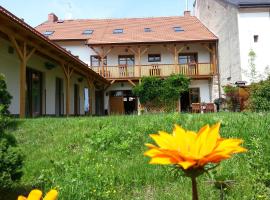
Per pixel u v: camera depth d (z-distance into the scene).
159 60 27.30
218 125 0.85
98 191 3.79
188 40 25.95
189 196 3.51
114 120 8.27
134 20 31.39
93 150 5.81
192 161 0.79
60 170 4.71
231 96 18.28
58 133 7.37
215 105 22.58
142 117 8.66
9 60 12.84
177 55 26.52
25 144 6.64
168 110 24.55
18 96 13.52
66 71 15.56
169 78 24.73
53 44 12.44
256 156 4.23
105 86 25.86
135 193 3.87
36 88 15.42
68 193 3.66
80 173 4.28
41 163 5.13
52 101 17.14
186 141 0.83
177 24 30.05
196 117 7.85
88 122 8.23
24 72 10.94
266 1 23.39
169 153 0.79
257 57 23.12
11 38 10.05
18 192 3.80
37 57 15.09
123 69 26.09
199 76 26.09
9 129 7.80
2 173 3.16
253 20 23.33
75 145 6.31
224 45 25.78
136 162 4.89
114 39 26.66
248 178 3.75
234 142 0.84
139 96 24.72
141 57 27.28
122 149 5.70
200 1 31.89
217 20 27.20
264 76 20.53
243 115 7.73
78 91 21.61
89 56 27.42
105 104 26.61
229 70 24.80
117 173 4.36
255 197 3.29
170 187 3.92
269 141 4.99
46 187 3.99
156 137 0.87
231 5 24.11
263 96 13.84
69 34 28.42
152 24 30.23
